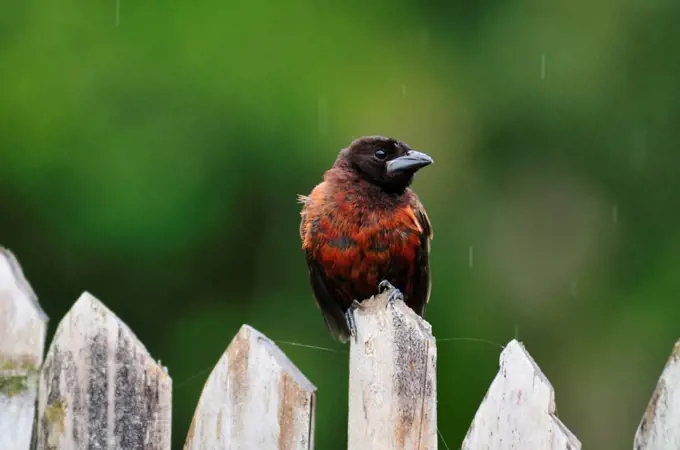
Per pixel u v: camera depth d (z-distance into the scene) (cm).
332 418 1214
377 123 1337
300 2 1327
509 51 1480
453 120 1427
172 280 1219
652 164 1463
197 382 1224
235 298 1233
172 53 1248
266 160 1237
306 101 1278
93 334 547
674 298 1402
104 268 1203
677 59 1484
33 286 1199
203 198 1214
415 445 505
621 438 1360
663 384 470
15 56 1231
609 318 1406
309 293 1235
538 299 1401
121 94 1227
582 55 1486
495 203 1429
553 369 1390
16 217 1195
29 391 549
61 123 1208
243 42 1272
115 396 544
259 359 527
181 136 1220
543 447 482
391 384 512
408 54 1413
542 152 1462
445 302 1348
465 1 1473
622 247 1440
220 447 534
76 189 1195
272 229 1234
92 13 1253
